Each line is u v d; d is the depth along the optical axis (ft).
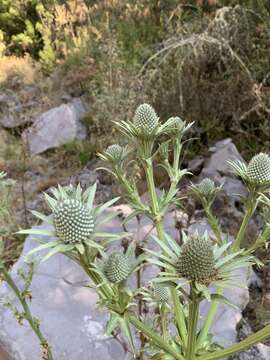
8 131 2.39
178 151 0.73
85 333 1.10
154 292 0.68
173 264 0.49
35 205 1.81
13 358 1.09
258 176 0.63
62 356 1.07
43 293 1.20
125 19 2.46
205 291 0.45
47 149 2.17
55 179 1.94
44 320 1.14
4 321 1.14
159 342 0.57
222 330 1.07
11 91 2.61
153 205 0.67
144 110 0.67
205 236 0.51
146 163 0.67
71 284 1.22
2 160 2.10
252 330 1.16
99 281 0.54
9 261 1.45
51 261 1.28
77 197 0.56
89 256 0.52
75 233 0.51
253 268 1.31
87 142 2.10
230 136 1.87
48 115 2.28
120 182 0.69
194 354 0.53
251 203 0.65
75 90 2.49
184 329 0.62
